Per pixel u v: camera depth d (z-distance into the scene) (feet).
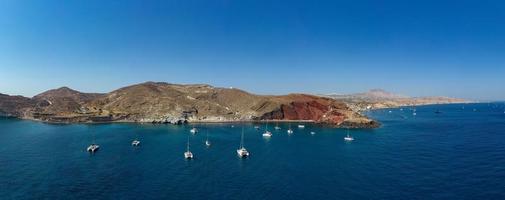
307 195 302.86
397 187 323.78
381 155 473.26
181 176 361.92
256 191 313.32
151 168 396.16
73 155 471.62
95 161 432.66
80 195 301.22
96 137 655.35
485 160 435.53
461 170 384.47
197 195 302.45
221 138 647.56
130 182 339.98
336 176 361.92
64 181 342.44
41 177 356.38
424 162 425.69
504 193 306.35
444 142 588.50
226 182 340.80
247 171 383.65
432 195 302.45
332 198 295.48
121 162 427.33
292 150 516.73
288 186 327.88
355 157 459.73
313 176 362.53
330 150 516.32
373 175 365.40
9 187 322.55
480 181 342.44
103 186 326.65
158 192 310.04
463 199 292.81
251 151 507.30
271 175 366.63
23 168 394.32
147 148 529.86
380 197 297.74
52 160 437.99
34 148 526.57
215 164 417.90
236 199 292.40
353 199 293.23
